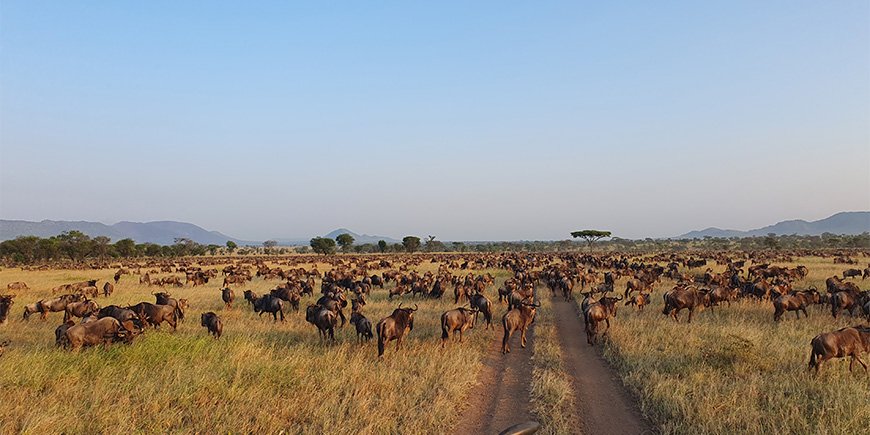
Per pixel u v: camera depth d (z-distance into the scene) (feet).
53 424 27.78
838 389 33.12
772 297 76.28
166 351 41.81
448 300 86.48
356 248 441.68
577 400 35.42
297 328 60.64
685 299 61.82
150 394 32.24
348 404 32.24
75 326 44.60
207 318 56.24
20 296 94.07
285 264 236.22
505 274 152.56
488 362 46.19
